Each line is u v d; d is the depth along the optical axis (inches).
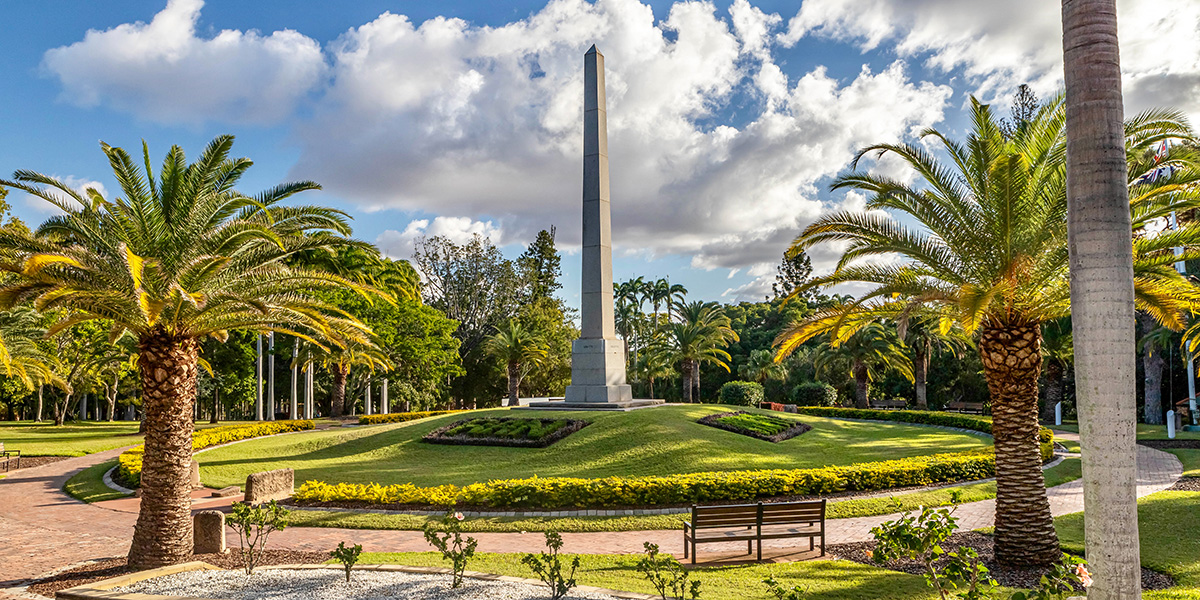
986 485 656.4
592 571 397.7
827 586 359.6
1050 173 426.3
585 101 1230.3
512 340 1998.0
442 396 2460.6
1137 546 227.1
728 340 2691.9
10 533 562.3
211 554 467.2
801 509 434.0
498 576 372.8
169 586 365.7
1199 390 1664.6
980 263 439.2
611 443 901.8
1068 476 723.4
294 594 343.9
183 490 457.7
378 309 1659.7
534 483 603.5
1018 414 421.1
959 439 1060.5
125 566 449.1
